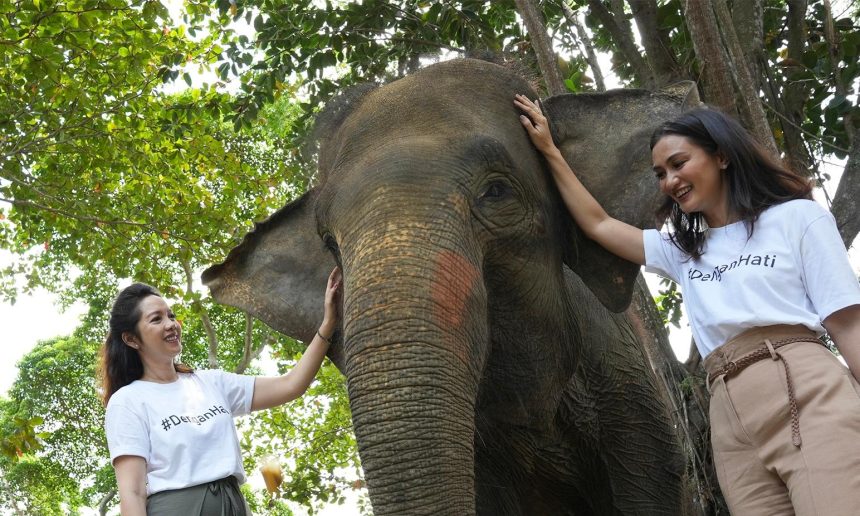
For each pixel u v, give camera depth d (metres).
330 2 8.79
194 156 11.74
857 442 2.68
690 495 5.17
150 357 3.97
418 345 2.79
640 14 7.98
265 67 9.19
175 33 10.05
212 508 3.75
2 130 10.25
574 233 3.93
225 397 4.15
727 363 2.98
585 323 4.25
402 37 8.80
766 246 2.98
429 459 2.70
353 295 2.90
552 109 4.00
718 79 6.14
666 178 3.20
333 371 14.78
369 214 3.06
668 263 3.43
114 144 10.62
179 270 16.06
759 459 2.90
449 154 3.27
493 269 3.47
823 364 2.82
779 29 8.51
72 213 10.63
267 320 4.40
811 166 8.02
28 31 9.15
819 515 2.67
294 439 15.23
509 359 3.70
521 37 9.35
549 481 4.43
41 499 23.97
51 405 22.17
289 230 4.57
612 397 4.34
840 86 7.55
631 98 3.95
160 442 3.77
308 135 4.23
